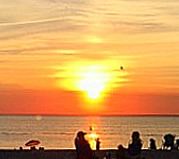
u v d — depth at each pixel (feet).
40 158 137.59
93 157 111.24
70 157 138.31
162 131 602.44
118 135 512.22
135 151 113.09
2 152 137.49
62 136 479.82
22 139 426.92
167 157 139.95
